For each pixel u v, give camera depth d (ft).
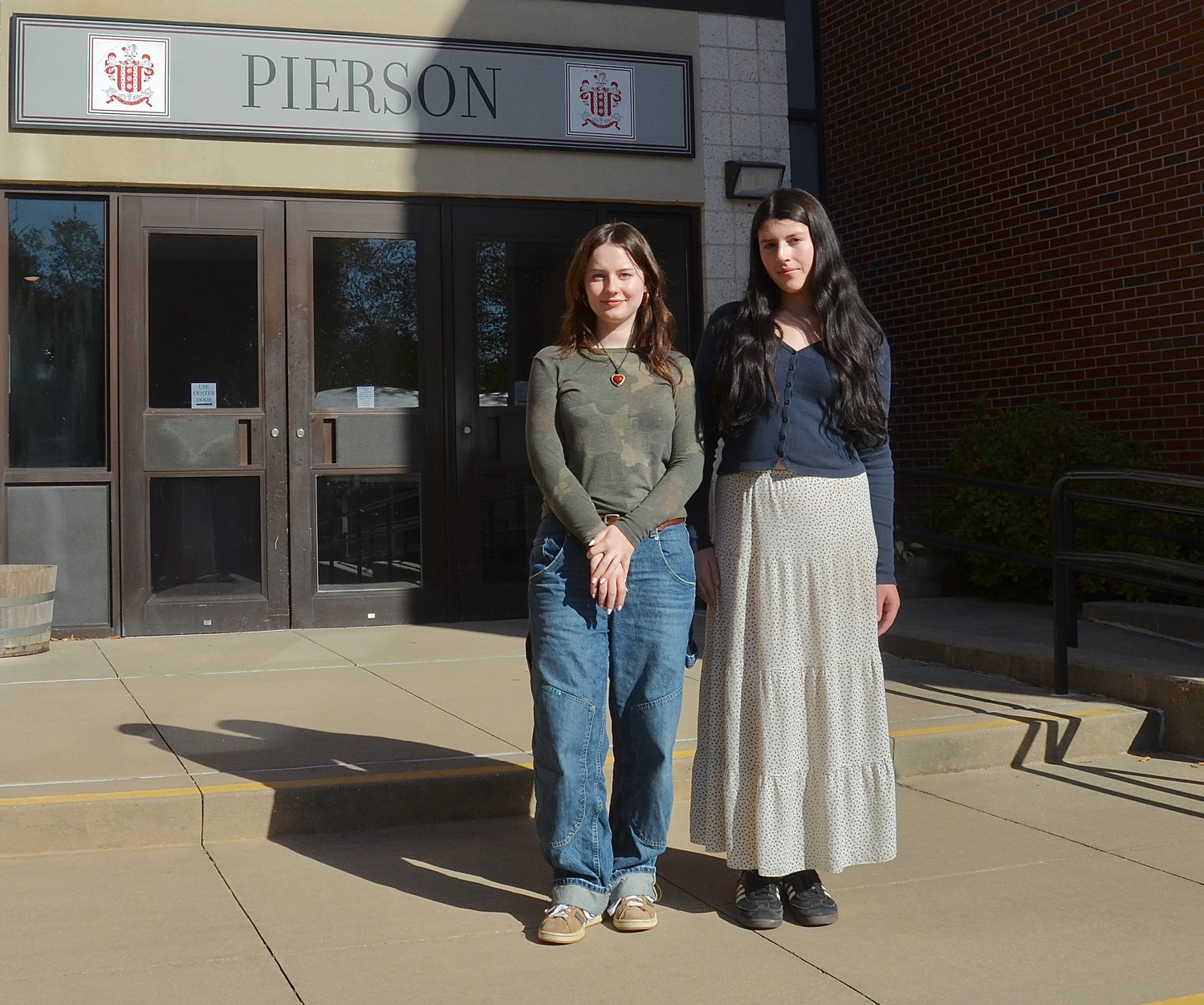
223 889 11.83
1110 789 15.37
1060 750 16.72
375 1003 9.33
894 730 16.12
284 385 24.80
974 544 23.38
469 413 25.86
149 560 24.12
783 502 10.98
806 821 11.02
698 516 11.61
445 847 13.19
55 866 12.47
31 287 23.80
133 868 12.42
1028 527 25.25
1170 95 26.00
